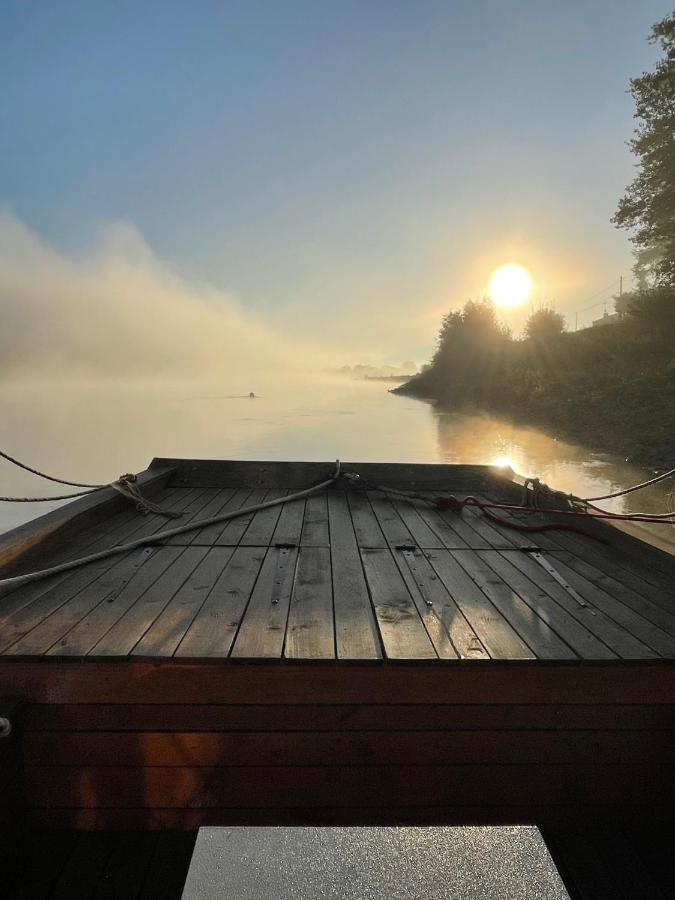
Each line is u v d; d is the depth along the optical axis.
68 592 2.63
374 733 2.05
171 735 2.03
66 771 2.04
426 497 4.63
